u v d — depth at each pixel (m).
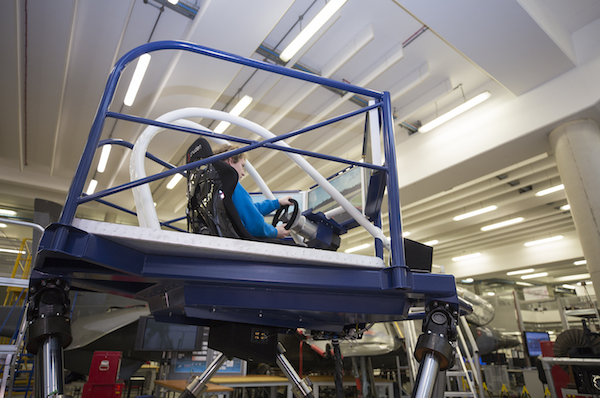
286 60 5.45
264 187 1.72
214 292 0.90
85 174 0.77
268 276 0.85
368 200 1.45
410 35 5.55
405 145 7.85
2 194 9.68
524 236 12.79
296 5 5.14
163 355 4.09
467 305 1.20
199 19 4.65
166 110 6.28
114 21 5.13
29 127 7.44
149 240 0.73
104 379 3.61
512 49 4.87
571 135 5.21
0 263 13.30
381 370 6.14
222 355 1.73
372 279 0.91
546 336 6.81
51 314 0.78
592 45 5.21
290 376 1.68
